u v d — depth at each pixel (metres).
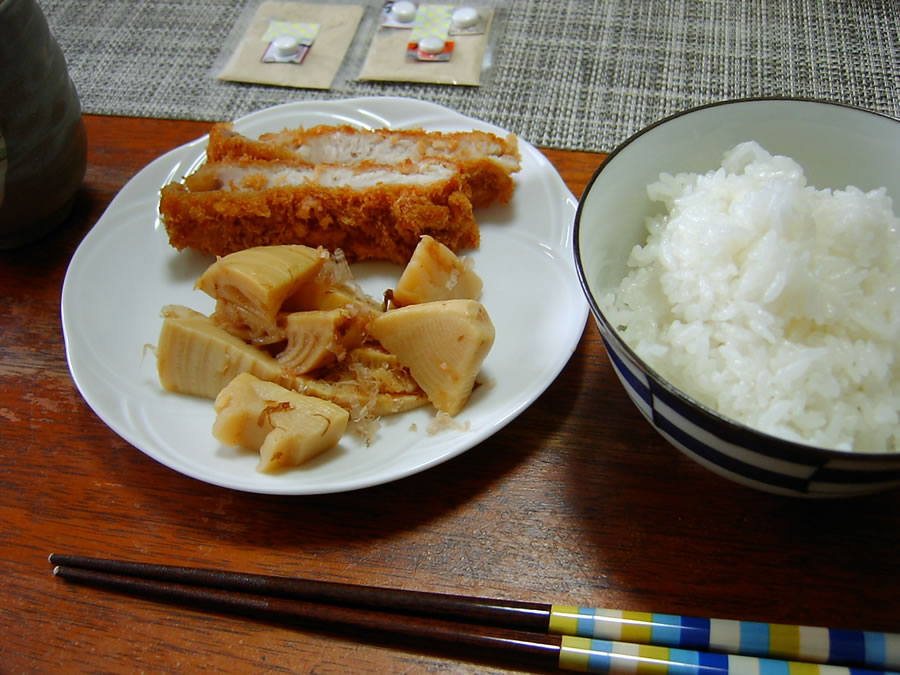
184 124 0.36
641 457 0.24
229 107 0.36
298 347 0.25
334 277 0.27
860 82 0.35
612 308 0.24
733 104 0.24
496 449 0.24
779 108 0.24
